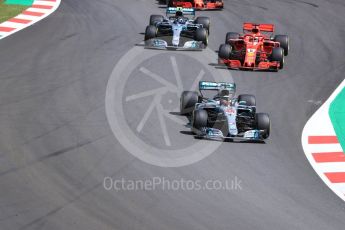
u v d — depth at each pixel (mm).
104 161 52938
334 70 85500
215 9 111438
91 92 69688
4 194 46094
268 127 60156
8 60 79438
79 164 51969
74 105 65562
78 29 94375
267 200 48188
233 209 46125
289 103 72250
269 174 53188
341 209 47844
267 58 86500
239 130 62719
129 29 96000
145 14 105062
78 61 80250
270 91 75562
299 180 52688
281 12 112625
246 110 62938
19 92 68500
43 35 90625
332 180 53375
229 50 82812
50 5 107062
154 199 46781
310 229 44031
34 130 58500
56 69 76750
